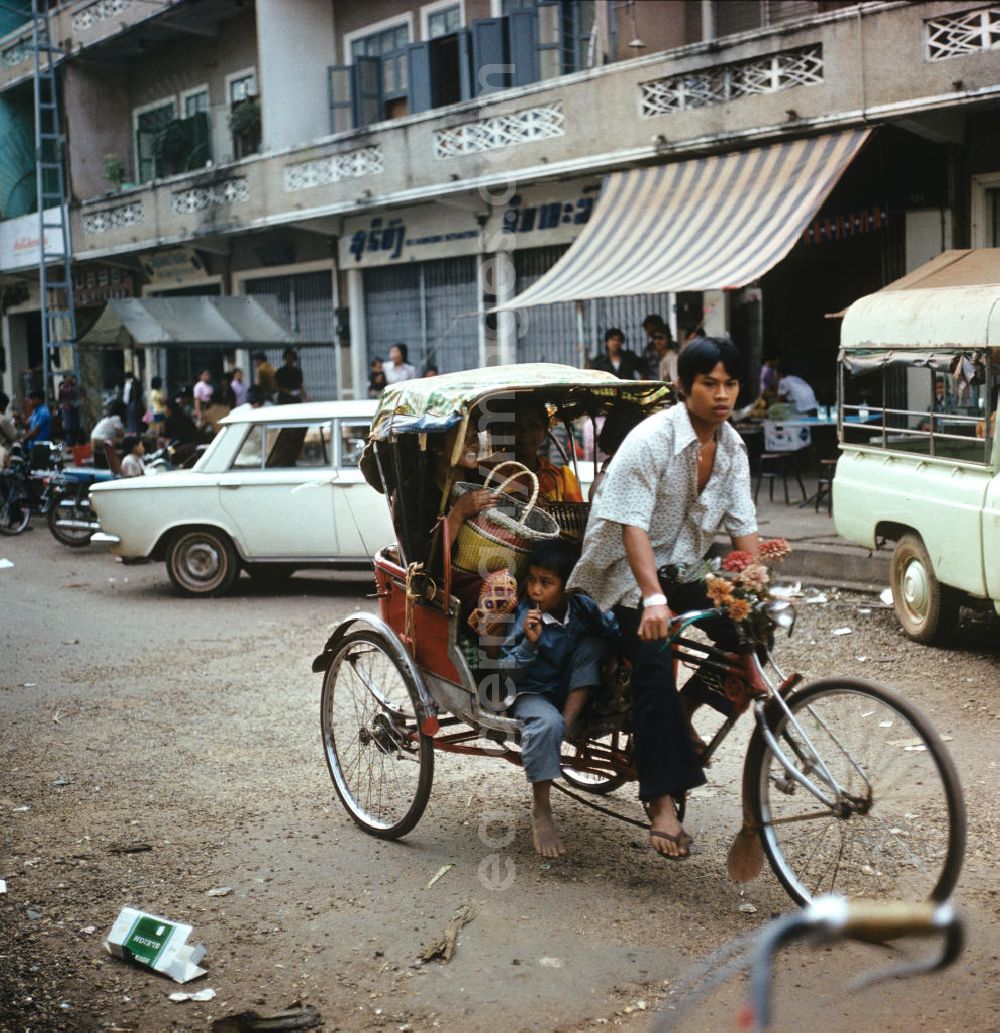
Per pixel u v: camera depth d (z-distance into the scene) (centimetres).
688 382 381
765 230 1198
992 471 656
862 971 341
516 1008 329
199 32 2428
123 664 797
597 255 1349
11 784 550
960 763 522
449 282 1956
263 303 2002
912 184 1315
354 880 425
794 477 1467
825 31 1257
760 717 378
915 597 743
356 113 2116
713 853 436
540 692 419
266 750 591
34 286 3098
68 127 2705
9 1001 344
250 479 1022
